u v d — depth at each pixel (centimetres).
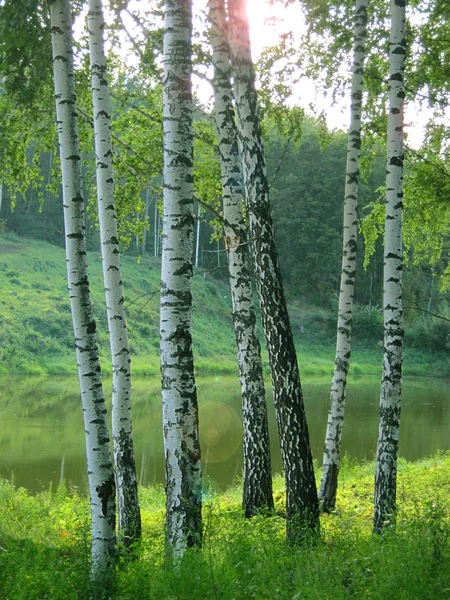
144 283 5634
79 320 679
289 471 730
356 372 5159
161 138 1248
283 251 7012
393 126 789
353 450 1986
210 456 1850
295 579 533
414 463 1650
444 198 1262
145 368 4238
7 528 889
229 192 949
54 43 710
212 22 933
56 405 2812
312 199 6719
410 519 670
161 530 856
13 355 4022
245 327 960
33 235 6612
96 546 664
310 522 720
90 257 5991
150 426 2380
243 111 771
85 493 1383
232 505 994
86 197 3669
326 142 1309
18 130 1107
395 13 800
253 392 953
